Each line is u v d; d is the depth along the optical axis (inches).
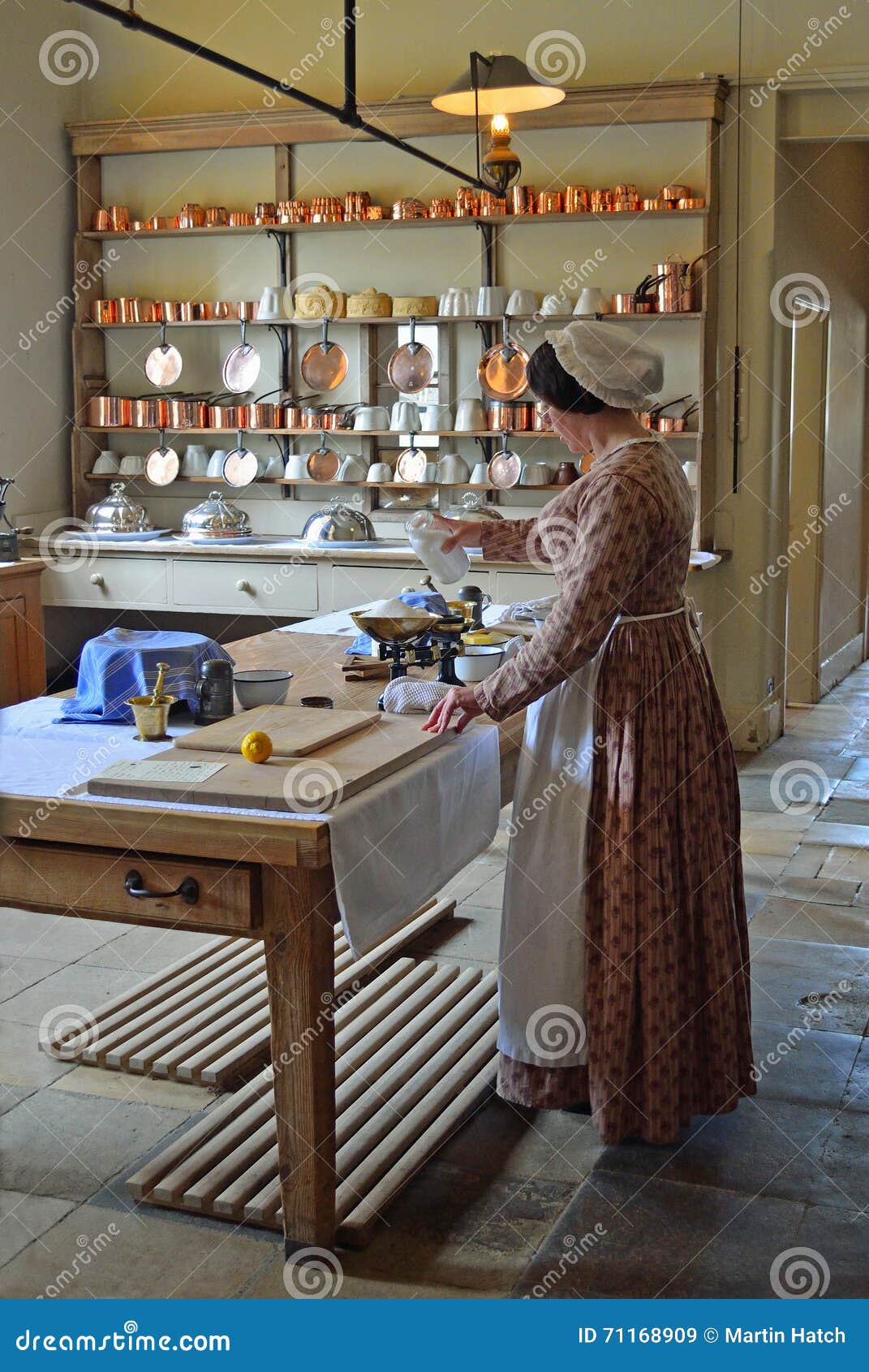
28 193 252.2
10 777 91.9
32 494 260.8
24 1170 101.6
